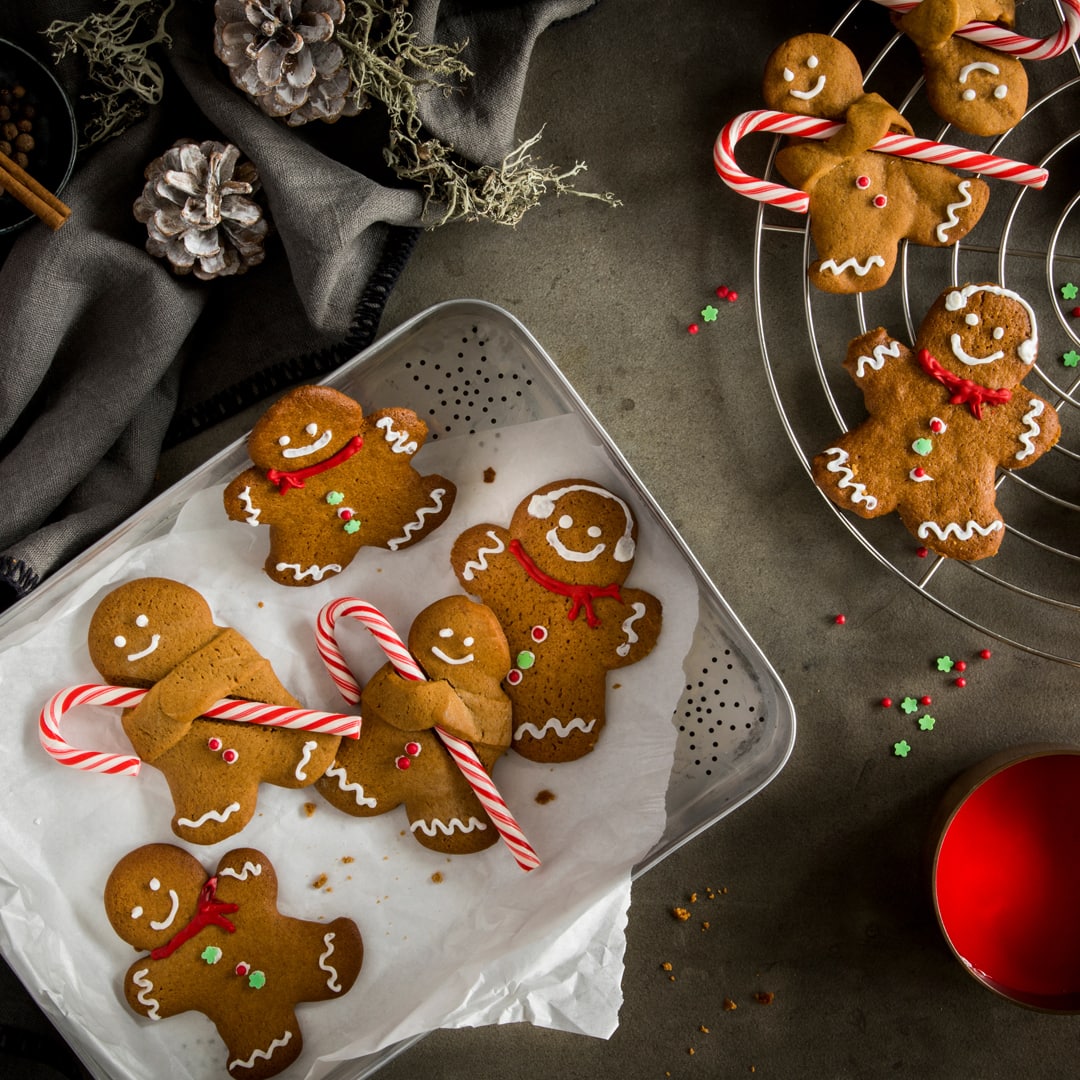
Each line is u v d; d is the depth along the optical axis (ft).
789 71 1.89
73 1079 2.01
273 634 1.95
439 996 1.86
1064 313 2.04
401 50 1.84
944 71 1.91
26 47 1.88
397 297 2.05
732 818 2.10
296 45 1.76
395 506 1.93
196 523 1.92
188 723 1.88
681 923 2.11
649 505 1.89
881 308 2.04
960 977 2.11
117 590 1.90
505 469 1.95
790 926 2.10
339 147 1.95
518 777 1.96
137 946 1.90
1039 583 2.07
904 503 1.93
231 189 1.85
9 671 1.88
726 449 2.06
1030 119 2.02
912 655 2.08
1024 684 2.08
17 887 1.88
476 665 1.91
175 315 1.91
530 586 1.93
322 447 1.89
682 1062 2.11
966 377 1.91
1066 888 2.02
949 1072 2.11
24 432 2.01
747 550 2.07
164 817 1.93
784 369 2.05
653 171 2.03
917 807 2.09
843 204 1.90
